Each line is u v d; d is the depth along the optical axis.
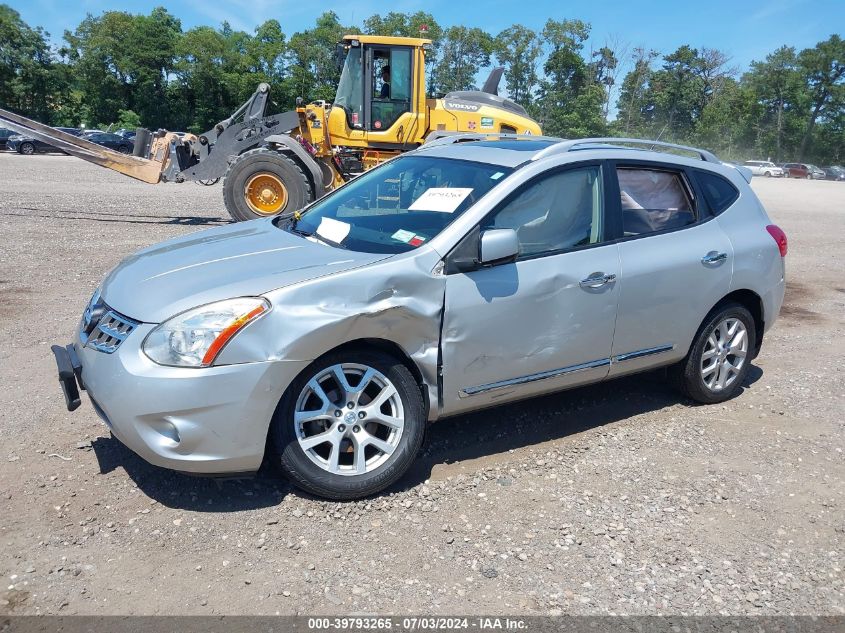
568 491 3.84
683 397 5.24
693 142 79.88
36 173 23.92
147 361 3.20
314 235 4.23
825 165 89.06
